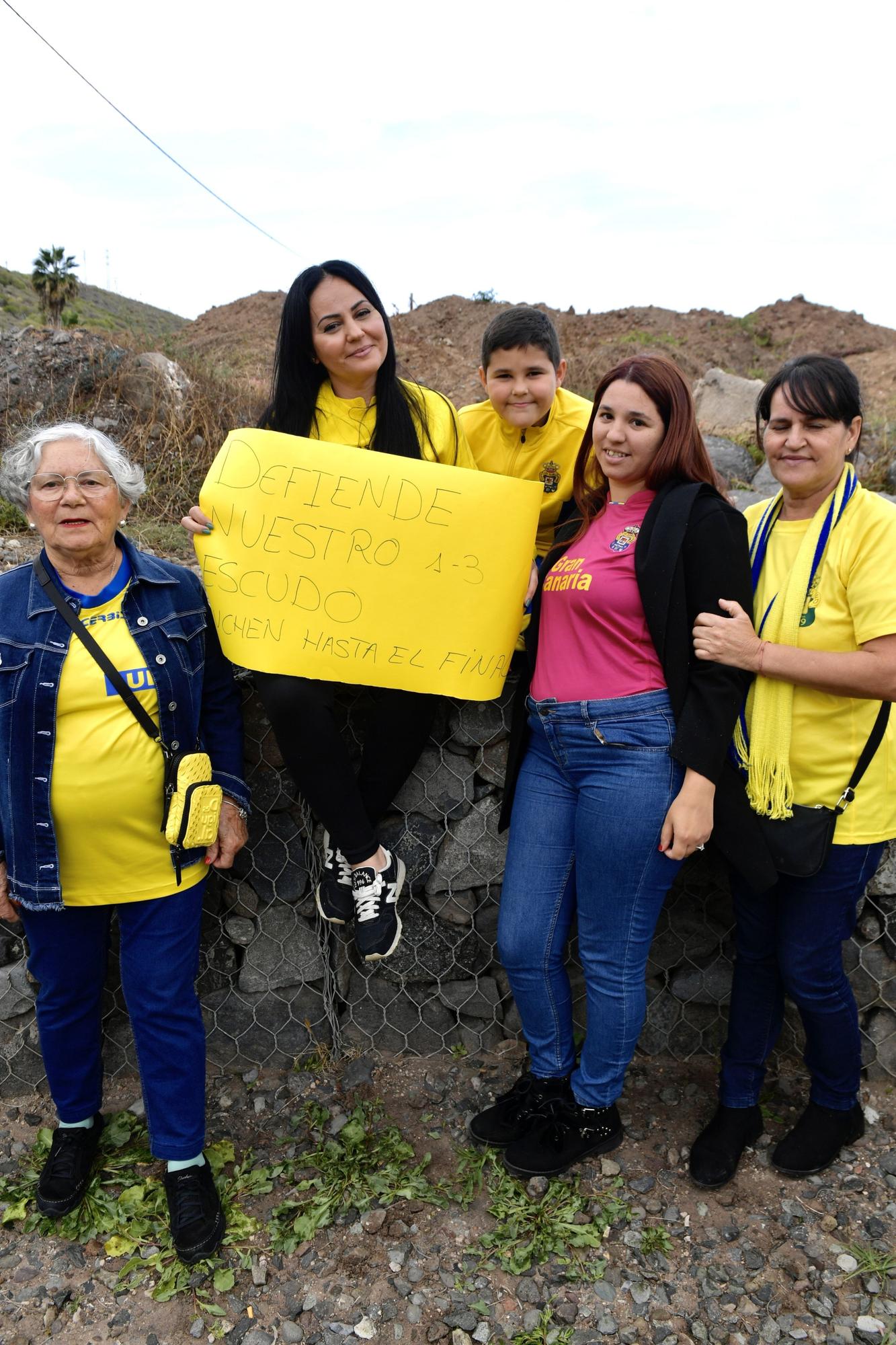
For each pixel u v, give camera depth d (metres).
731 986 2.51
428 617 2.01
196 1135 1.99
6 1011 2.41
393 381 2.13
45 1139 2.27
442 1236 2.01
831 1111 2.13
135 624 1.82
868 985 2.42
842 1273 1.90
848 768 1.82
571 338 17.84
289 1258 1.97
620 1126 2.16
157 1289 1.90
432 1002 2.58
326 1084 2.49
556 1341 1.78
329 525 1.99
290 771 2.07
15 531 5.05
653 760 1.78
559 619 1.89
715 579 1.72
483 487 2.00
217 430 6.44
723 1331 1.79
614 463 1.82
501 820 2.19
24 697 1.76
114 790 1.81
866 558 1.72
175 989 1.94
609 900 1.86
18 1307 1.89
